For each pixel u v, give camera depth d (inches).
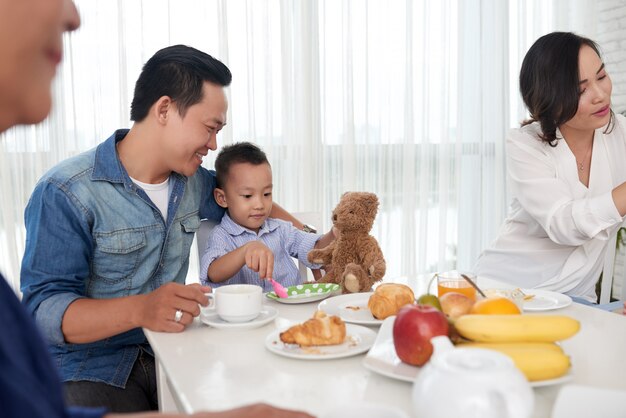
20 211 101.3
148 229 52.5
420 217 135.5
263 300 48.9
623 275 125.0
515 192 68.6
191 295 40.4
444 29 132.9
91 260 50.4
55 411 18.3
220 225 64.1
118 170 51.2
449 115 136.1
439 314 29.0
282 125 119.4
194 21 110.3
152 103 50.9
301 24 119.2
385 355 31.2
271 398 27.5
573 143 67.2
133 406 48.3
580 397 21.5
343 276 49.7
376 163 130.3
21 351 17.7
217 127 52.9
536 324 27.5
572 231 60.8
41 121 19.5
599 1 143.4
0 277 18.7
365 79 126.2
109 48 104.7
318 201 123.7
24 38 17.3
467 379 20.7
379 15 127.4
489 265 72.4
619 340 35.3
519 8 140.5
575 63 61.0
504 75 138.9
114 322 40.8
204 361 33.1
